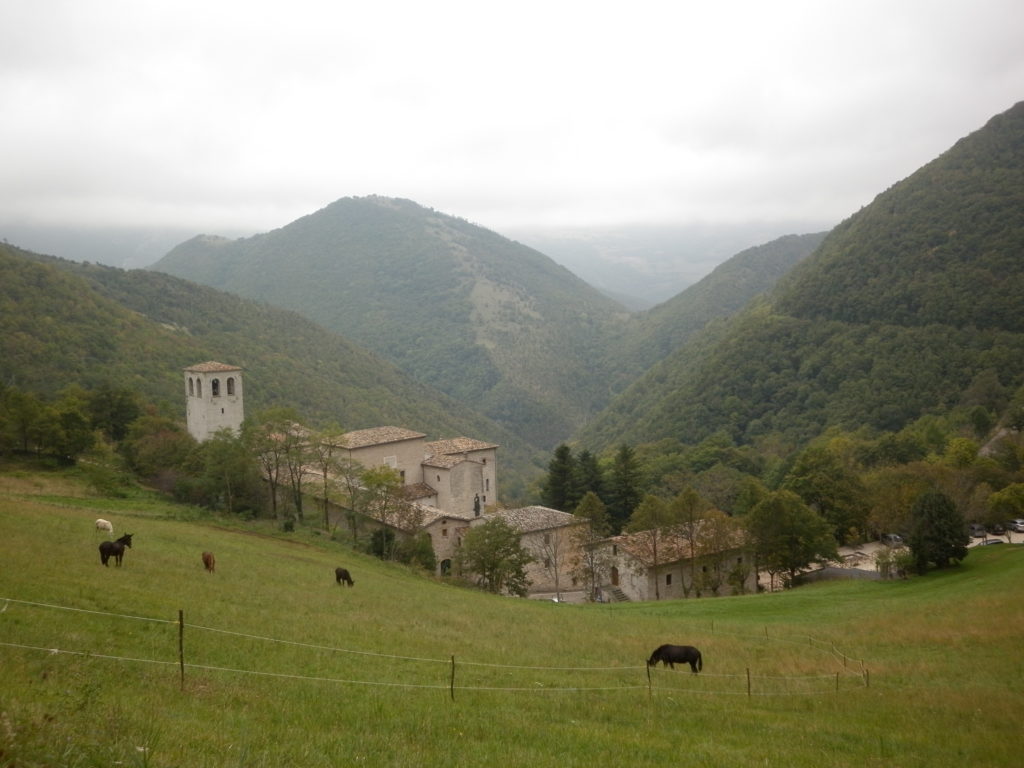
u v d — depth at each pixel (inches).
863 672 1269.7
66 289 5915.4
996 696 1075.3
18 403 3132.4
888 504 3732.8
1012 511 3558.1
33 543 1344.7
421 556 2797.7
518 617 1734.7
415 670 971.3
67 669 657.6
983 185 7352.4
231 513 2824.8
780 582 3353.8
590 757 642.2
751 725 866.8
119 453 3420.3
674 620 2003.0
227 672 783.1
